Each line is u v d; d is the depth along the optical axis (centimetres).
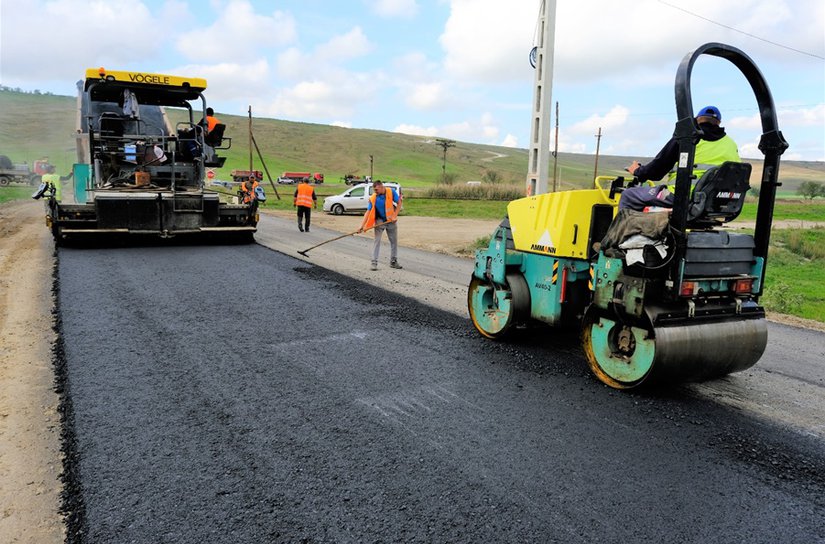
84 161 1191
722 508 286
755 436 366
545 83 1372
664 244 391
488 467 319
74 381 428
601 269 437
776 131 413
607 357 445
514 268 543
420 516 273
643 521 273
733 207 397
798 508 288
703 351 407
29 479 298
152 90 1179
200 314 629
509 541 256
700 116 405
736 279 417
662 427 375
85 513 271
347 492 291
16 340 519
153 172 1161
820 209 4541
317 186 6869
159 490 290
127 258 972
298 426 363
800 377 489
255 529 261
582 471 317
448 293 790
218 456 324
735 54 400
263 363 479
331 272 913
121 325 576
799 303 916
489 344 549
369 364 483
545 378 460
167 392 412
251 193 1302
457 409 396
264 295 729
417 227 2011
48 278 788
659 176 434
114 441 339
